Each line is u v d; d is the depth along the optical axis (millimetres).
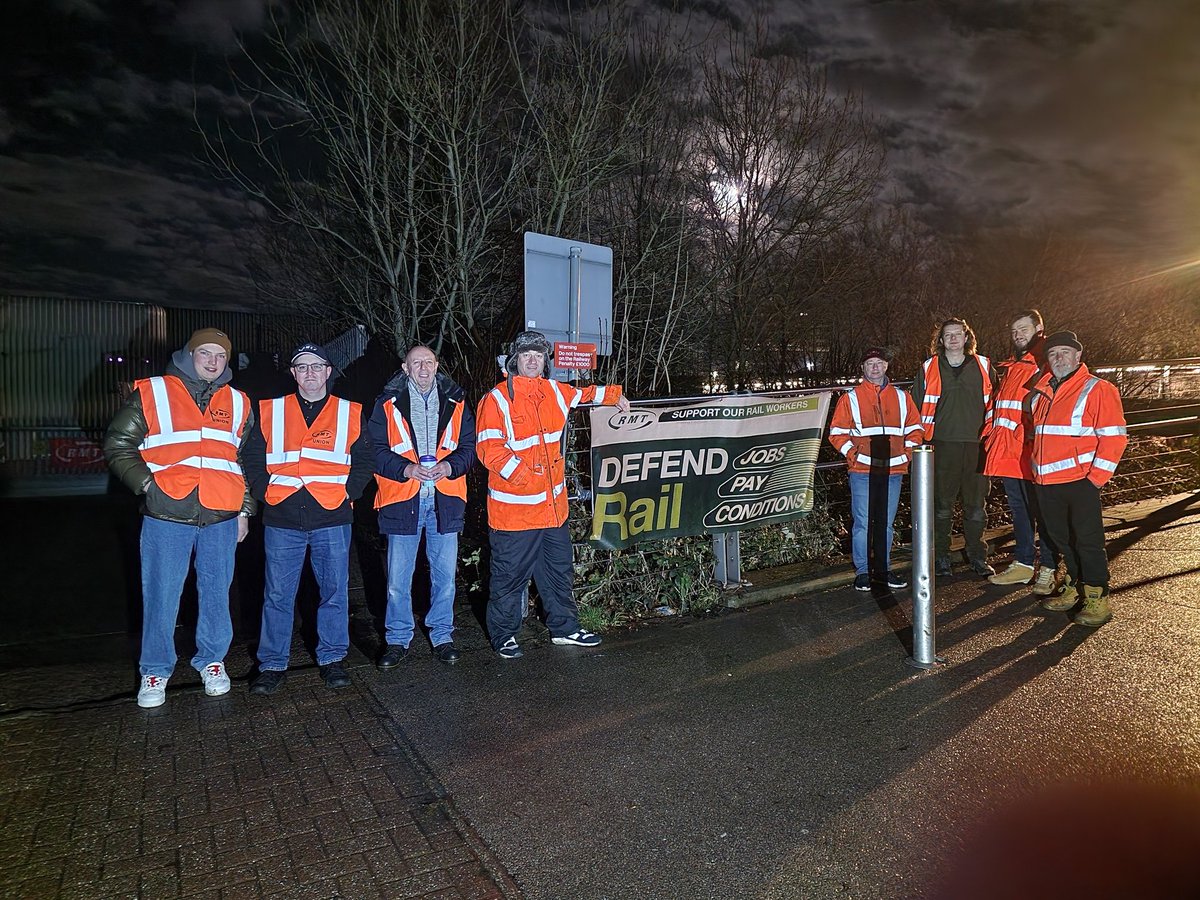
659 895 2592
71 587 6676
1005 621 5289
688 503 5570
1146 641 4855
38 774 3299
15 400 15617
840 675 4426
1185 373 10938
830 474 7234
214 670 4145
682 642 4988
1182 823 2955
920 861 2750
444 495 4574
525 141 7930
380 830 2934
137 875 2641
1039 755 3484
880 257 14883
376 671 4500
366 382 10047
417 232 8156
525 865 2742
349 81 7801
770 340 11945
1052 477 5305
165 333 16828
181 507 3881
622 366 7934
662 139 8898
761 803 3133
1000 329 15789
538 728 3793
